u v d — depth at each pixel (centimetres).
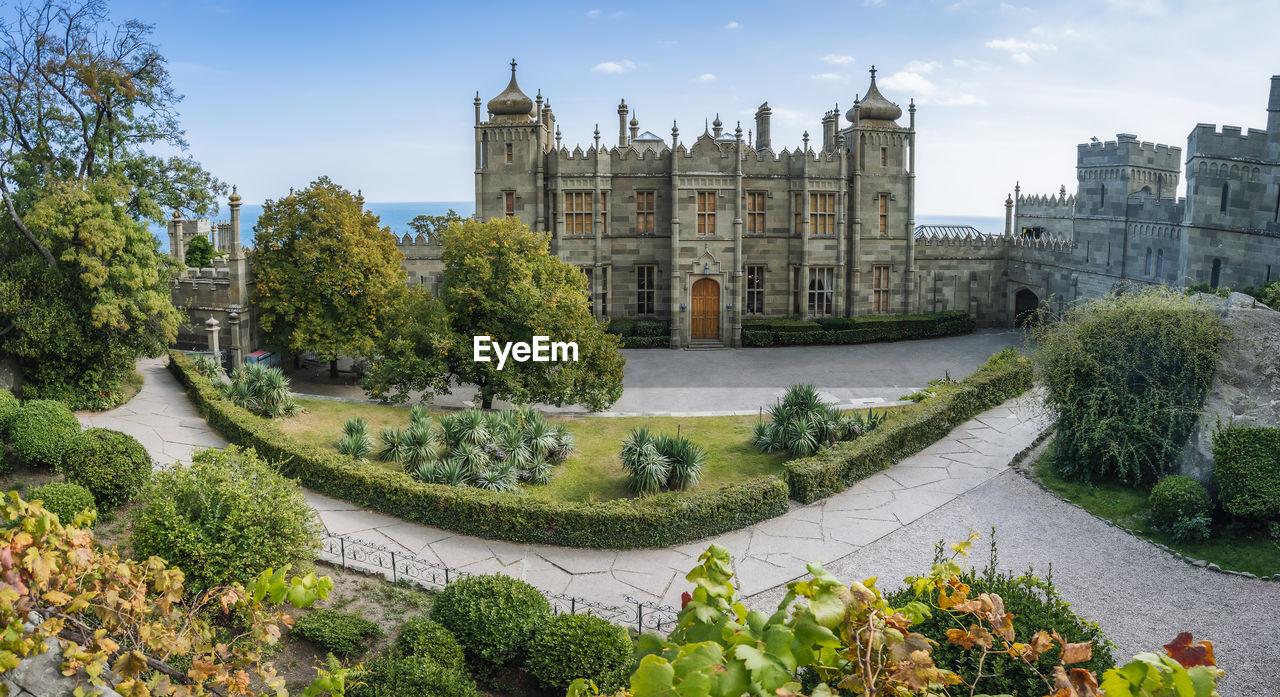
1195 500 2161
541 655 1482
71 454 2103
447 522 2273
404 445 2748
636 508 2238
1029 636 1147
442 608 1597
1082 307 2703
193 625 857
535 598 1622
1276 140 3519
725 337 5147
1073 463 2623
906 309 5444
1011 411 3356
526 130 5003
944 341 5209
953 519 2383
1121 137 4441
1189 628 1777
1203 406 2394
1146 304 2519
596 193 5056
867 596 536
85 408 3056
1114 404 2519
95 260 2914
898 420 2959
